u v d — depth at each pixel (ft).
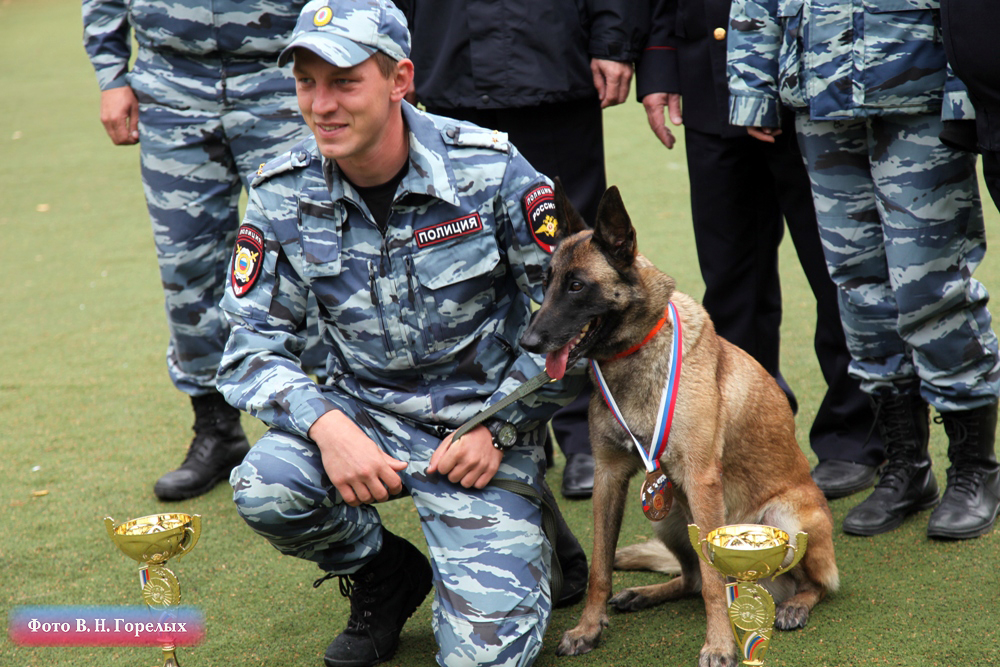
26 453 13.21
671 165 26.84
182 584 9.58
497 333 8.05
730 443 8.56
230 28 10.84
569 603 8.96
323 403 7.45
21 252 23.98
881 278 9.64
